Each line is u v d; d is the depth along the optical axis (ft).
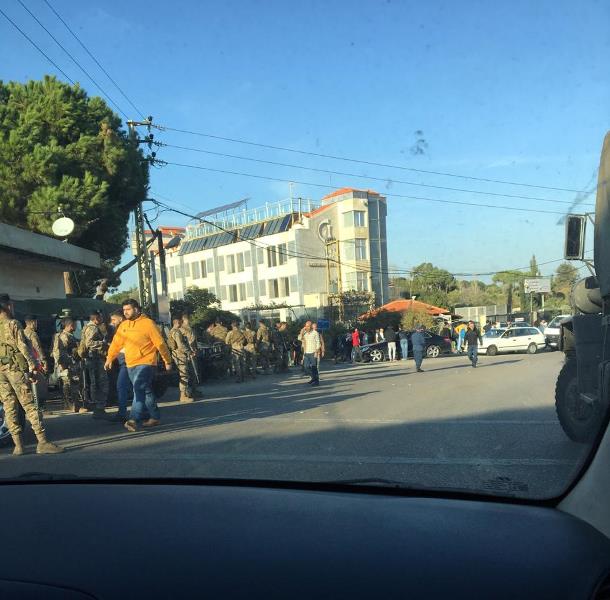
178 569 8.16
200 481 13.15
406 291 205.36
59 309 49.98
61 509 11.01
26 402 24.23
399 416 31.22
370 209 178.70
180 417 33.45
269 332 70.33
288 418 31.63
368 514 10.41
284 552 8.65
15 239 48.91
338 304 153.79
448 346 98.12
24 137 65.36
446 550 8.63
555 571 7.86
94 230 74.43
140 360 29.43
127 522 10.20
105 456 23.47
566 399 23.61
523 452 21.70
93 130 72.02
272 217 186.91
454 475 18.62
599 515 9.54
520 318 170.30
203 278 208.13
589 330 21.88
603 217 21.39
